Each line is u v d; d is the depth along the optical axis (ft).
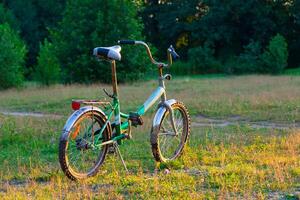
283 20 255.50
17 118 65.51
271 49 218.38
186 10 266.16
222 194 27.37
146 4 282.36
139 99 89.04
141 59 152.35
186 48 279.28
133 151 40.06
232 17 258.16
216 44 269.23
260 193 27.12
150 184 29.71
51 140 47.16
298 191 27.86
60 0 276.41
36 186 30.09
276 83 127.95
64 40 153.69
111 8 151.12
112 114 34.27
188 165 35.01
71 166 31.94
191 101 80.48
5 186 30.94
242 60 229.66
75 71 151.12
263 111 66.59
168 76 37.47
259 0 252.83
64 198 27.71
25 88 140.87
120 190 28.76
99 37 149.89
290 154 37.19
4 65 144.05
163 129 36.27
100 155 33.19
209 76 211.82
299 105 70.85
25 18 271.90
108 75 148.66
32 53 269.85
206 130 51.55
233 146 40.50
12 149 44.01
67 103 86.58
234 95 89.04
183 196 27.14
